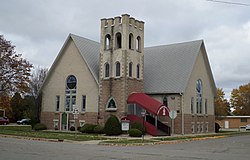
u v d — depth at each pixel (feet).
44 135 103.50
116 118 116.78
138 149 69.31
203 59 153.07
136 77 133.49
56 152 57.77
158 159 51.03
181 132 129.70
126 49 128.36
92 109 135.03
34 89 240.53
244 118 258.78
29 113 239.30
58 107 148.05
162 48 158.20
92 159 49.03
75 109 97.19
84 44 148.05
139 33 137.18
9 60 145.48
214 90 160.45
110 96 129.49
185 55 145.07
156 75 144.36
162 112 119.24
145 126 118.01
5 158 48.47
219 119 242.37
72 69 144.66
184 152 64.13
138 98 124.88
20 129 143.33
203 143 92.02
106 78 131.64
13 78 147.64
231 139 112.88
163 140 96.73
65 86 146.30
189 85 138.00
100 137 101.55
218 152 65.98
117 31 131.44
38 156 51.26
